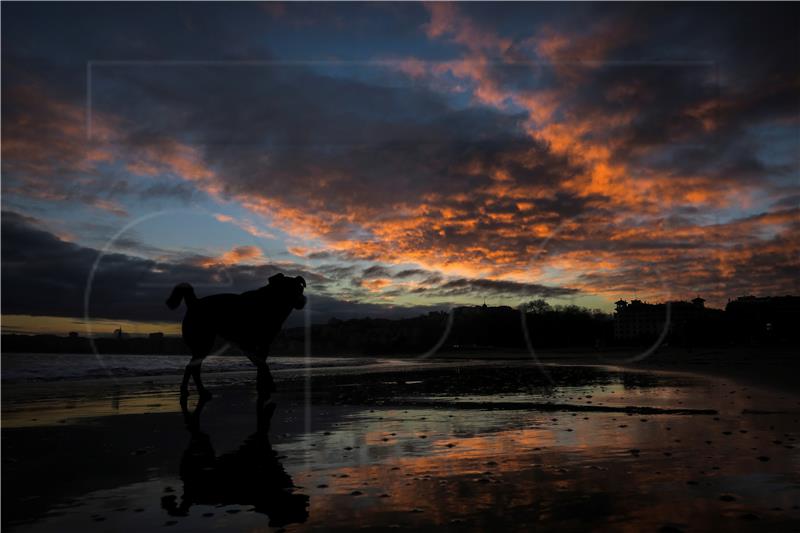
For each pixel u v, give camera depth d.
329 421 6.03
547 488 3.17
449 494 3.07
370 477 3.51
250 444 4.74
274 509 2.88
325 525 2.60
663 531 2.44
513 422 5.75
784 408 6.56
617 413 6.32
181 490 3.30
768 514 2.66
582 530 2.46
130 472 3.77
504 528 2.50
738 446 4.32
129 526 2.66
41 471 3.82
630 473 3.49
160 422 6.14
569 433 5.01
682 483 3.24
